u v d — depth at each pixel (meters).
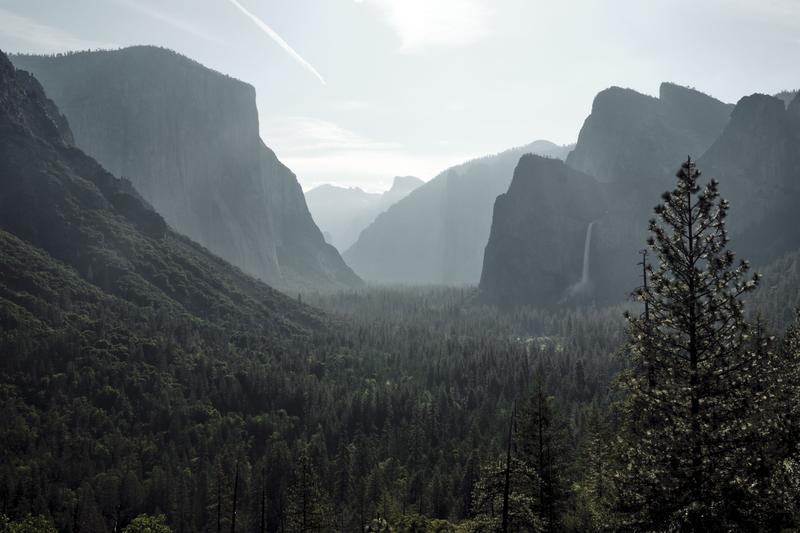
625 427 28.89
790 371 27.98
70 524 88.00
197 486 98.00
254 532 90.38
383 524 58.53
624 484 26.48
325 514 65.00
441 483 90.06
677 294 27.47
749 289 26.41
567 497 43.94
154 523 60.75
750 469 24.00
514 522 42.03
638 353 28.19
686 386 26.12
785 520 23.25
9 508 85.75
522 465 42.69
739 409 25.11
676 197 28.42
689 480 24.81
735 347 26.12
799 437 24.80
